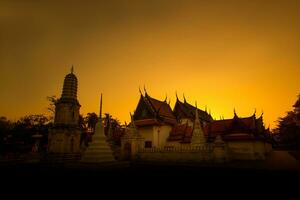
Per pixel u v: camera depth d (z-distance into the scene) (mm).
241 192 10414
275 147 62625
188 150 35031
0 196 10383
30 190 11477
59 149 39438
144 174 16797
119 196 10117
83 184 12781
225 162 32094
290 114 53906
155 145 44469
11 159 30859
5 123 57594
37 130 58125
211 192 10609
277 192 10234
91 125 70875
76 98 45781
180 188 11484
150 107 49062
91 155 27859
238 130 40531
